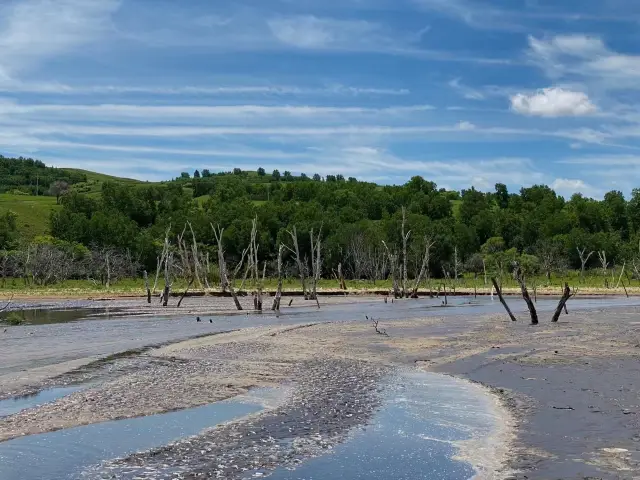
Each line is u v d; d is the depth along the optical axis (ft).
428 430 47.09
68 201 494.18
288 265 353.31
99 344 104.22
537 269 362.53
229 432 46.96
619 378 64.54
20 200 580.71
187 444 43.93
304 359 85.15
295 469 38.29
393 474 37.19
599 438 43.21
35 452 42.45
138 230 442.50
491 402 56.65
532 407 53.52
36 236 421.18
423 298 247.91
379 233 363.76
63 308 194.70
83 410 55.01
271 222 397.80
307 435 45.96
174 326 136.26
